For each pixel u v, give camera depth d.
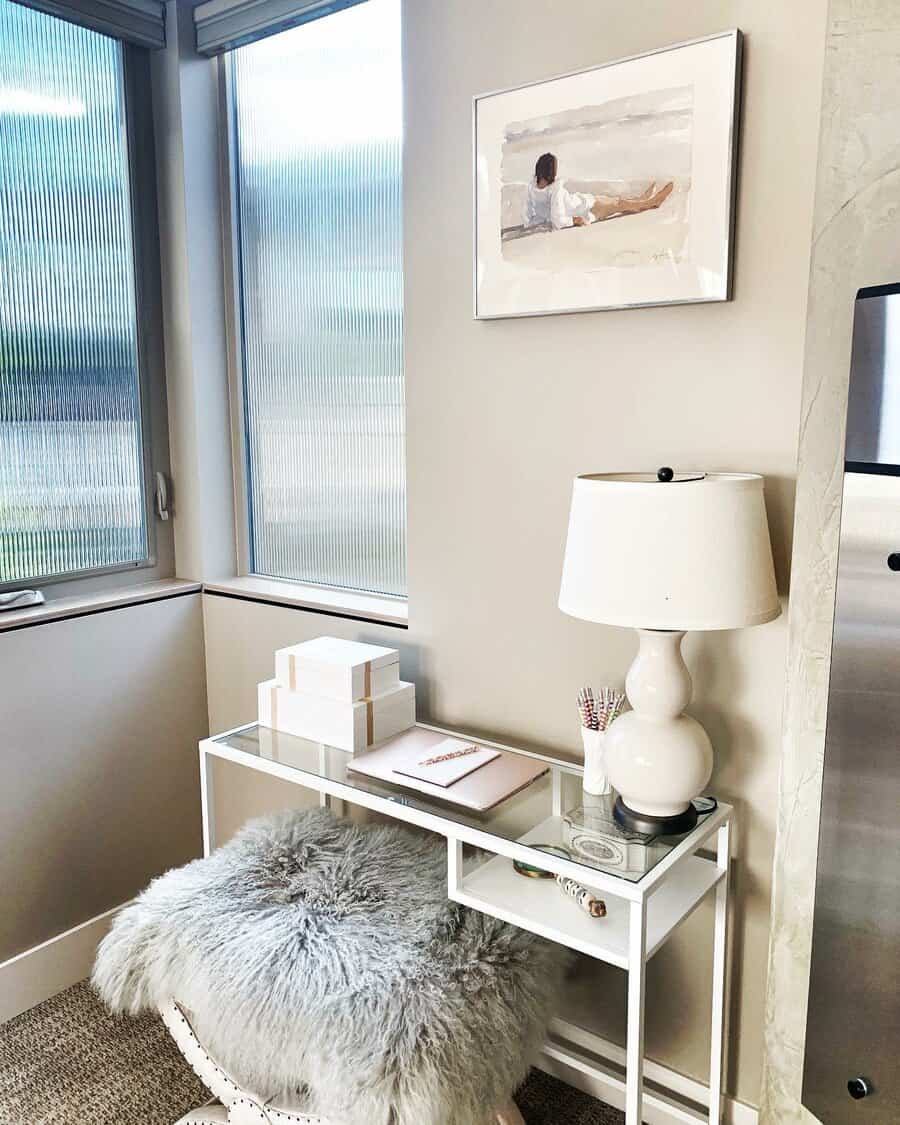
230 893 1.75
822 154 1.40
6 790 2.09
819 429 1.46
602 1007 1.90
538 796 1.67
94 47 2.23
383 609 2.19
